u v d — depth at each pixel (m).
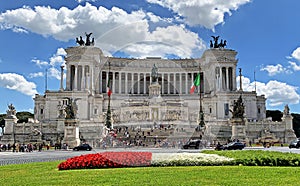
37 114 122.38
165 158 24.12
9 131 93.38
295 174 19.98
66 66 130.25
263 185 16.19
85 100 104.19
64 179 18.70
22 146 68.81
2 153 60.69
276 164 25.67
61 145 68.69
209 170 21.66
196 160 24.94
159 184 16.48
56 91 119.50
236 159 26.03
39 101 122.75
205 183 16.77
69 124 64.81
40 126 94.00
